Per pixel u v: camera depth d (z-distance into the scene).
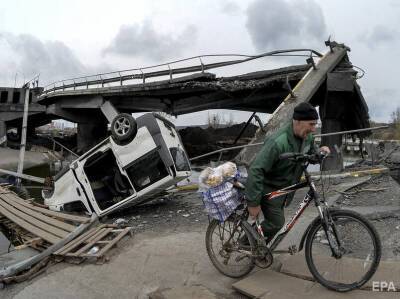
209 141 33.38
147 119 9.22
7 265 6.04
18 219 9.59
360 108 15.64
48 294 4.73
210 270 5.06
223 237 4.79
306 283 4.24
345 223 4.05
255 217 4.29
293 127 4.18
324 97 16.34
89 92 32.34
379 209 6.98
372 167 11.91
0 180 19.84
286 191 4.36
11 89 44.41
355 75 15.37
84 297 4.62
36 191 18.27
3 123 43.62
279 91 20.08
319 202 4.13
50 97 38.66
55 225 8.56
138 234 7.22
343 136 17.20
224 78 21.53
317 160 4.13
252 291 4.19
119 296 4.61
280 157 4.08
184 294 4.34
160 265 5.40
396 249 5.04
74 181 9.84
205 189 4.68
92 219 8.58
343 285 3.98
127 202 9.23
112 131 9.26
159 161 9.10
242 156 11.10
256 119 12.20
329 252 4.70
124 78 28.36
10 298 4.72
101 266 5.55
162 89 24.73
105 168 10.05
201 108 25.64
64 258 5.85
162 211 9.48
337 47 16.34
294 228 6.39
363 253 4.03
